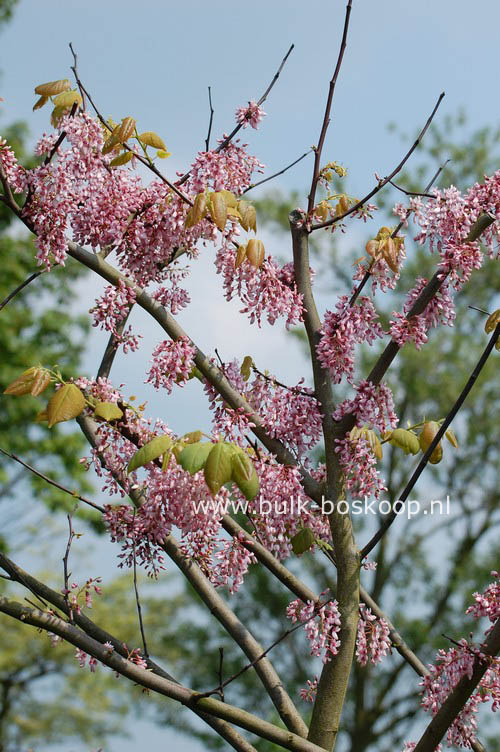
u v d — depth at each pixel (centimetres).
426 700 265
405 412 1177
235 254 274
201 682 1242
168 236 283
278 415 280
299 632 1180
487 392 1170
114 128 267
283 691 275
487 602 256
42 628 246
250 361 287
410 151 276
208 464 222
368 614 276
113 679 1355
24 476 1143
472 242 260
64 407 246
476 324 1202
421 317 268
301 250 295
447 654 262
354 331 271
